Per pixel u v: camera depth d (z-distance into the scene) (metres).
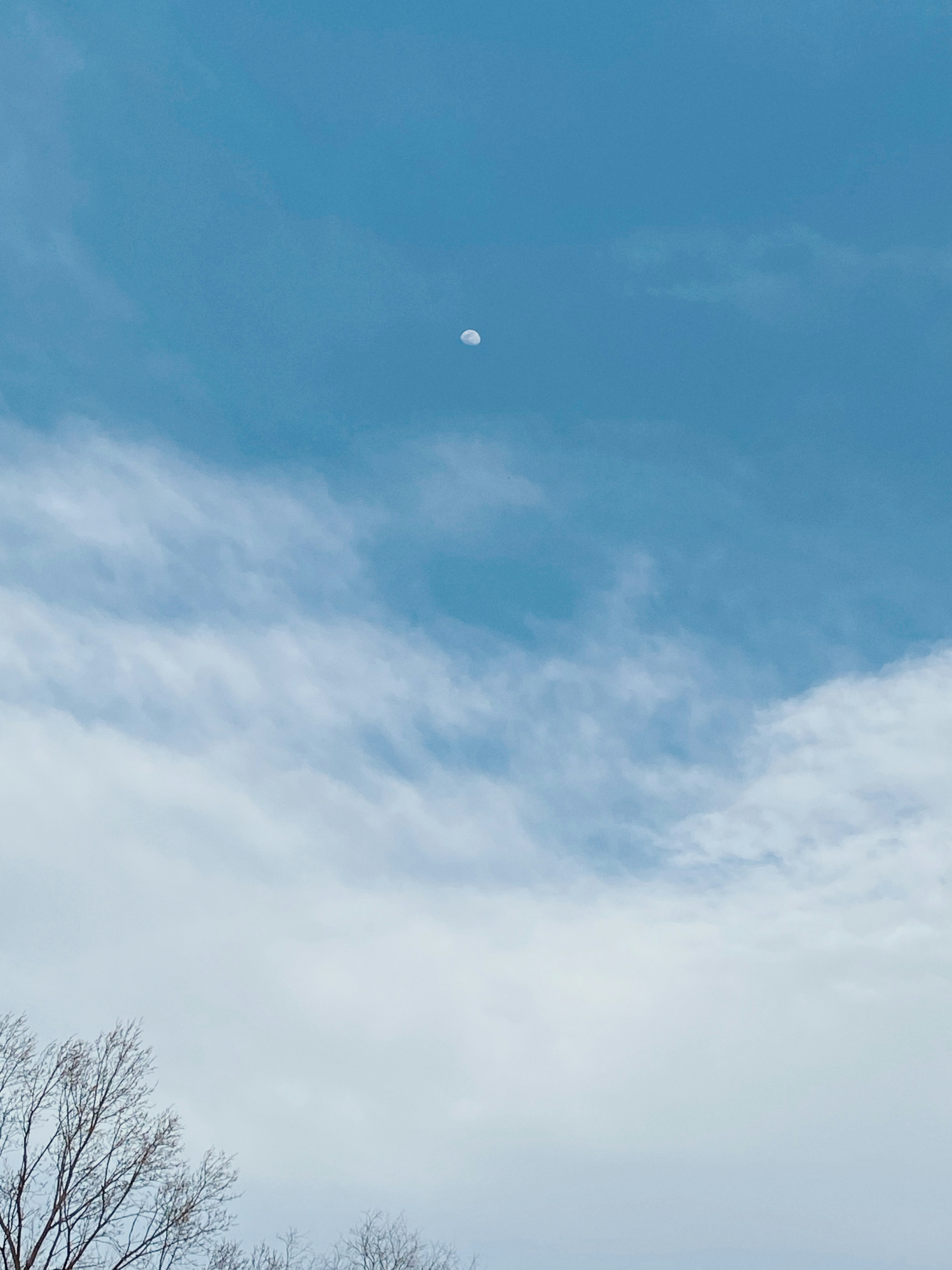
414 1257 45.47
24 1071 33.78
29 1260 30.97
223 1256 35.88
